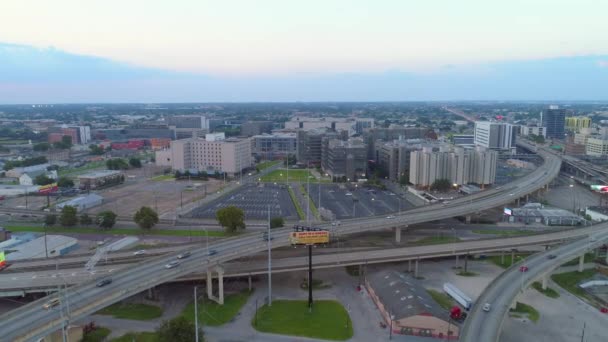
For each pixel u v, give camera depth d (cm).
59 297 9362
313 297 13062
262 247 14138
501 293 11738
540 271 13350
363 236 19475
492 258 16825
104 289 10619
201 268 12269
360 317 11750
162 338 9225
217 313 11900
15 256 15400
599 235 17150
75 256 14975
